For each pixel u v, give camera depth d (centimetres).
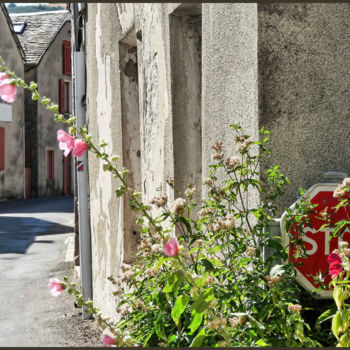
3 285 984
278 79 313
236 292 260
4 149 3550
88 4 813
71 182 4362
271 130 312
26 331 707
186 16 465
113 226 681
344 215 276
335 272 231
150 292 323
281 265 258
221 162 305
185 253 376
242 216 290
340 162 318
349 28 321
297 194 312
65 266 1168
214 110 368
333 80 319
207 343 244
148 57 530
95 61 781
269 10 312
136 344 291
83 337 675
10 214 2441
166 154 481
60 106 4056
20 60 3666
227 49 348
